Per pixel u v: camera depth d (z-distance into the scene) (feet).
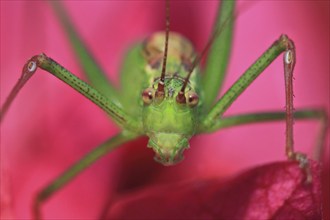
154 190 0.25
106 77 0.28
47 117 0.28
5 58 0.28
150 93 0.24
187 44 0.27
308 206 0.23
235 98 0.26
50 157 0.28
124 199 0.26
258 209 0.24
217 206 0.24
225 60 0.27
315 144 0.27
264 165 0.24
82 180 0.28
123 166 0.28
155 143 0.24
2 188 0.25
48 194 0.26
